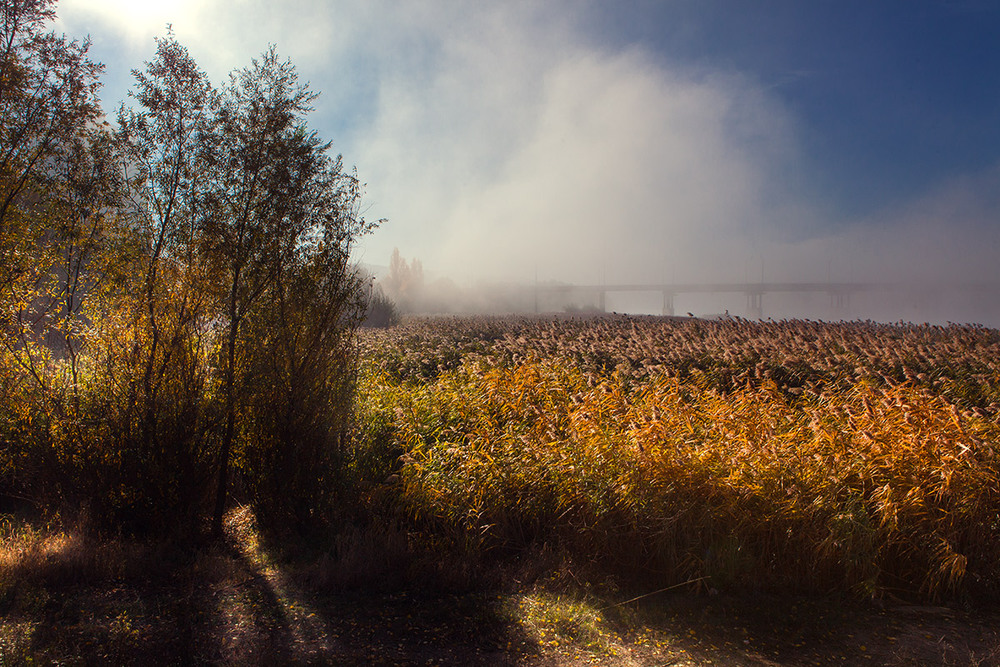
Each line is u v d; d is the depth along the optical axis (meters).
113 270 5.91
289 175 6.12
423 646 4.11
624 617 4.55
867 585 4.83
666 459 5.73
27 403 5.94
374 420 8.01
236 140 6.08
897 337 17.02
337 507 6.38
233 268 5.99
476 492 5.95
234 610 4.60
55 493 6.02
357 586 5.09
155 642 4.05
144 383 5.94
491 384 9.23
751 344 13.09
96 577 5.07
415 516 6.02
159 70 6.01
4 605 4.50
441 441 7.69
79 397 6.06
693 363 12.46
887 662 3.95
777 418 7.45
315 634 4.26
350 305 6.53
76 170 6.10
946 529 5.09
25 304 6.07
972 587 4.96
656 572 5.23
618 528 5.41
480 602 4.79
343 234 6.47
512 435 7.08
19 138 5.75
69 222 6.07
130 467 5.85
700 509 5.35
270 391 6.17
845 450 5.95
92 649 3.91
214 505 6.52
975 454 5.60
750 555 5.15
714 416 7.52
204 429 6.09
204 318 6.15
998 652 4.04
